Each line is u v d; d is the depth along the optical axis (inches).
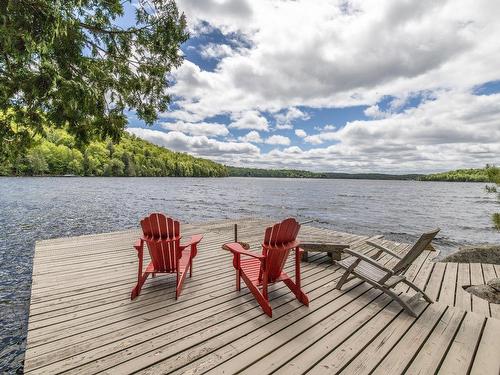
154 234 130.0
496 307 130.7
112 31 187.9
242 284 148.3
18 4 102.2
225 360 85.0
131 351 89.5
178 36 200.5
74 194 1290.6
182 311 117.5
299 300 126.9
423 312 118.0
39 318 110.9
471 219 869.8
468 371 81.4
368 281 128.9
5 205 869.2
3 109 134.4
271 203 1306.6
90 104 145.7
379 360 85.7
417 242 114.3
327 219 831.7
